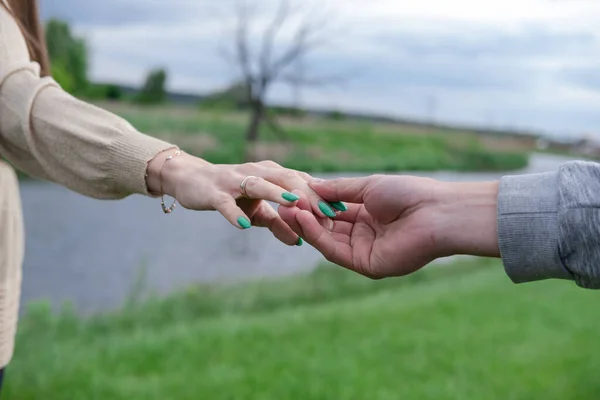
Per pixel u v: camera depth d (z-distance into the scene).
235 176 1.20
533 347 4.16
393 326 4.56
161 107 15.13
